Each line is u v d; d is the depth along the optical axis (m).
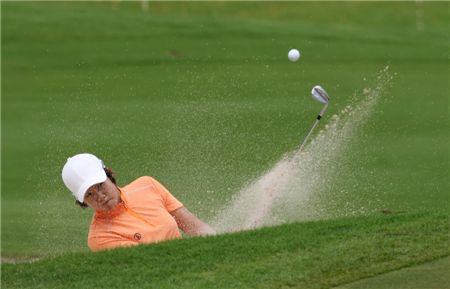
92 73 74.19
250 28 87.69
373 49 80.00
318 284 21.98
